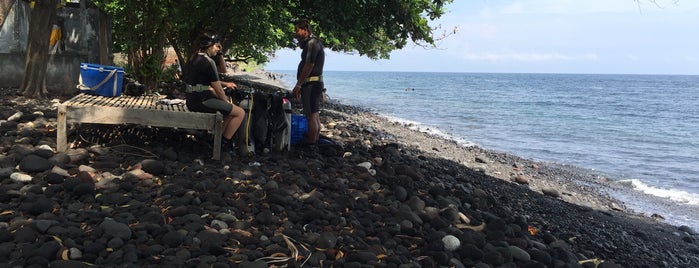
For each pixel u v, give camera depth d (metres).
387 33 15.46
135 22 12.93
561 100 50.44
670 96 69.62
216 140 6.39
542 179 11.74
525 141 19.73
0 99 9.27
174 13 13.03
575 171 13.76
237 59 26.05
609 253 6.43
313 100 7.53
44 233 3.81
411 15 14.45
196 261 3.68
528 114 31.86
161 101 7.71
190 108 6.50
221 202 4.91
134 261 3.56
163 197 4.86
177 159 6.28
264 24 17.55
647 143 20.77
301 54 7.46
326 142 8.13
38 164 5.21
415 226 5.29
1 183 4.82
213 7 15.45
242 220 4.59
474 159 12.97
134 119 6.15
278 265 3.85
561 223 7.62
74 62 11.40
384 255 4.27
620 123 29.00
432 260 4.46
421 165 8.77
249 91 7.09
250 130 6.92
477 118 27.69
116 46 16.72
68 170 5.37
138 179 5.27
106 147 6.23
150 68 13.09
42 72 10.28
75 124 7.07
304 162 7.07
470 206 6.67
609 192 11.49
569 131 23.72
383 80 110.69
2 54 11.15
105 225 3.91
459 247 4.89
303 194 5.64
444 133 20.42
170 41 17.89
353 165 7.43
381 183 6.64
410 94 50.88
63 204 4.46
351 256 4.13
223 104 6.48
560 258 5.27
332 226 4.84
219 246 3.89
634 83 142.00
